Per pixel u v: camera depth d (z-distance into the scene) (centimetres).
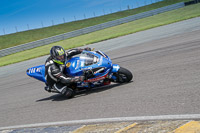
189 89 419
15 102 667
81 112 449
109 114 398
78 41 2350
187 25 1642
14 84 950
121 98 470
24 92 768
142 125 314
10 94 788
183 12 3130
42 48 2420
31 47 2645
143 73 639
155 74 595
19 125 460
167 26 1897
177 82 481
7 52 2509
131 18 3431
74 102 535
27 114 528
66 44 2308
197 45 821
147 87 500
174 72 566
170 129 282
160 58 773
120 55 1046
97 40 1947
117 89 547
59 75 562
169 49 889
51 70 570
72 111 471
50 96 655
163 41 1143
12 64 1683
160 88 470
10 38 4278
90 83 588
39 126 423
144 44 1203
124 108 407
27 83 909
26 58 1805
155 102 397
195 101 357
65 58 577
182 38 1084
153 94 443
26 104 618
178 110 340
